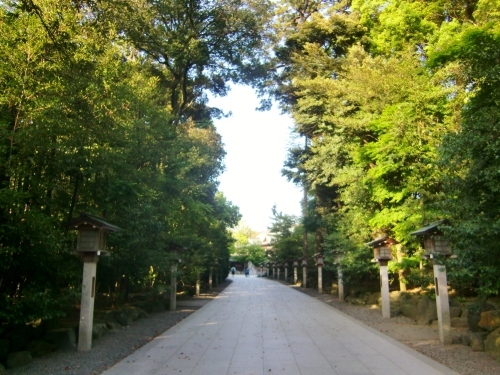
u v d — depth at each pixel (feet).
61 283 28.32
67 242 27.12
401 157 39.52
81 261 28.48
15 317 20.95
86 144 27.14
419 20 51.06
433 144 38.42
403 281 46.83
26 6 21.33
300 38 65.72
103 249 26.58
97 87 27.02
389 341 27.91
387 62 45.91
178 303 56.95
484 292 21.56
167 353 24.36
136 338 29.55
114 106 29.25
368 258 50.39
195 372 19.97
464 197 21.08
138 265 36.47
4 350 22.20
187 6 52.85
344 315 42.88
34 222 20.66
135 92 36.86
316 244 86.12
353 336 30.01
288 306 52.75
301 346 26.30
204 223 64.44
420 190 37.42
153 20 53.47
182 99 64.59
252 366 21.08
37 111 21.94
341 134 50.88
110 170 31.01
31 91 22.43
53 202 25.80
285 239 129.70
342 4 66.44
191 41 54.49
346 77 50.90
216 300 62.34
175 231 50.55
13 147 21.59
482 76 23.21
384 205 46.44
